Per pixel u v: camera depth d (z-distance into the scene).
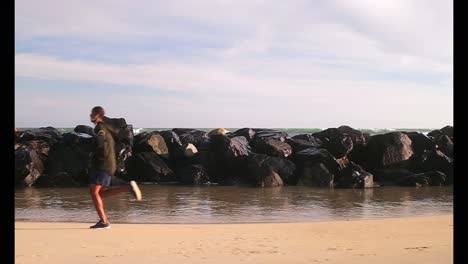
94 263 5.52
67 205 13.03
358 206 13.38
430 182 20.44
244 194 16.44
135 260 5.67
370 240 7.11
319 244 6.77
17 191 16.94
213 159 21.69
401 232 7.82
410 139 24.02
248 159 21.09
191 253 6.10
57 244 6.62
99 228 8.08
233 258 5.79
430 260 5.49
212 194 16.36
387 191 17.88
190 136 23.70
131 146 21.73
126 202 13.75
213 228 8.20
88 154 20.34
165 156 22.20
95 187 8.12
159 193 16.55
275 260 5.65
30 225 8.42
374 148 23.05
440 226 8.42
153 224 9.09
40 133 22.78
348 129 24.78
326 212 12.09
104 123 8.26
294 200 14.73
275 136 24.42
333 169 20.92
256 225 8.66
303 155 21.53
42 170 19.83
